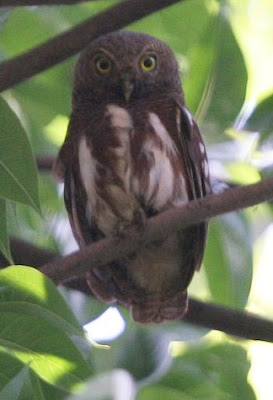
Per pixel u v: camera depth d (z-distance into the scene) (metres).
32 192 8.19
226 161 11.52
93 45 11.36
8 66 9.45
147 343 9.99
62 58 9.54
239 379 11.48
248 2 13.47
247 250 11.55
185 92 11.79
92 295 10.86
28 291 7.60
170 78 11.22
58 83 12.70
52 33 12.91
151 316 10.46
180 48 12.65
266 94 10.48
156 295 10.52
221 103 11.24
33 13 12.83
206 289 12.34
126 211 10.39
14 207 11.68
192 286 12.38
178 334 10.49
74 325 7.56
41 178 12.76
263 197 8.61
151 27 12.70
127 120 10.60
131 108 10.85
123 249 8.88
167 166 10.36
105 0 12.84
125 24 9.59
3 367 8.18
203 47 11.55
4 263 10.16
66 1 9.48
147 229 8.84
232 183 11.68
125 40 11.29
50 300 7.57
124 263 10.52
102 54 11.24
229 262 11.52
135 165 10.35
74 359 7.97
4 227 8.44
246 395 11.48
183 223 8.82
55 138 13.12
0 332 7.89
